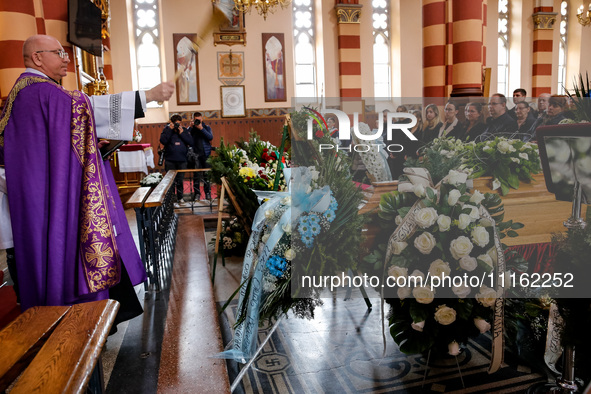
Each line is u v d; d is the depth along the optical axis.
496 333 1.74
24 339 1.08
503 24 17.41
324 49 15.37
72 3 6.16
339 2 15.07
